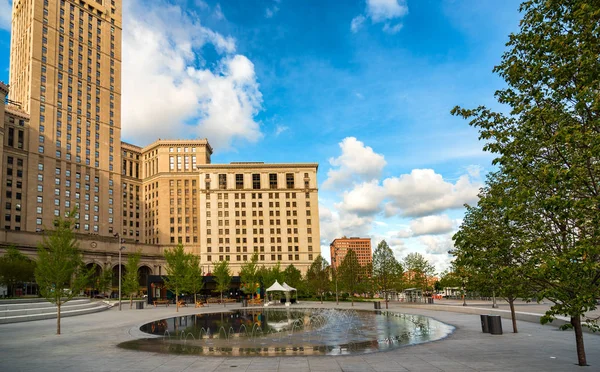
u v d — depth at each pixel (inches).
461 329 951.6
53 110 4517.7
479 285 693.9
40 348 725.9
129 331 999.0
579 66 343.3
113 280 4367.6
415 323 1133.1
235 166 5295.3
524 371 478.9
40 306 1528.1
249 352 666.8
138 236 5979.3
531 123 396.5
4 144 4033.0
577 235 383.2
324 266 3491.6
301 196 5319.9
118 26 5482.3
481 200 414.0
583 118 384.5
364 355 615.5
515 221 473.7
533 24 391.9
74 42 4869.6
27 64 4525.1
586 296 356.2
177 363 567.2
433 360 561.9
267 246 5162.4
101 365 557.0
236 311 1828.2
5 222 3941.9
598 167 365.7
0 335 936.3
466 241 477.7
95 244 4269.2
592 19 333.4
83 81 4901.6
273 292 2979.8
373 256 2279.8
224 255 5093.5
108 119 5113.2
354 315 1486.2
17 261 2546.8
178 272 1955.0
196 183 5920.3
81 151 4739.2
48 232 1280.8
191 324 1192.2
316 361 569.0
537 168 399.2
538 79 397.4
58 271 946.7
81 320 1352.1
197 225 5826.8
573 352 611.2
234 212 5221.5
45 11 4598.9
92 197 4766.2
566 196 374.6
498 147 434.9
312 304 2522.1
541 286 467.2
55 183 4416.8
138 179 6131.9
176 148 5994.1
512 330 912.3
